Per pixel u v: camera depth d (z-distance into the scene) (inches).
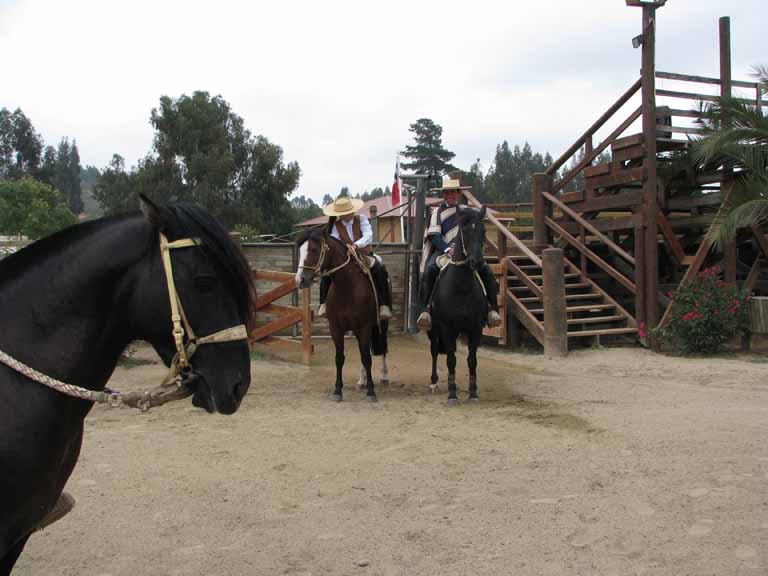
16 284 92.8
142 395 90.9
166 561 148.8
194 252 92.0
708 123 493.7
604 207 517.0
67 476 99.7
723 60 499.2
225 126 1612.9
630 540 153.7
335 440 248.8
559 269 452.1
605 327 532.7
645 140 474.6
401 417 287.0
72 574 143.0
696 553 146.0
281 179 1631.4
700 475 196.2
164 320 92.0
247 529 166.2
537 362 437.4
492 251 574.2
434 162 2527.1
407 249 567.5
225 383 91.6
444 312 315.0
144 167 1541.6
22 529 90.6
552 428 259.6
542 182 568.1
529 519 168.2
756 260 501.0
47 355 90.0
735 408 285.3
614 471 203.2
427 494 188.5
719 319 440.1
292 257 516.4
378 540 158.4
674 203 515.2
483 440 244.7
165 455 229.1
